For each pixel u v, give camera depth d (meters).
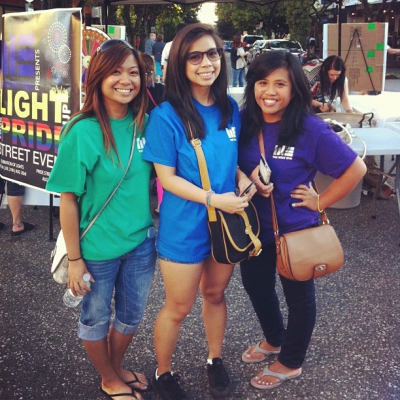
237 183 2.36
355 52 7.90
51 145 4.11
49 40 3.94
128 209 2.22
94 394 2.58
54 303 3.49
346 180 2.27
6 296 3.59
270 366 2.66
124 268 2.34
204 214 2.21
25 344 3.01
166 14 30.64
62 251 2.27
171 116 2.12
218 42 2.14
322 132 2.22
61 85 3.96
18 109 4.27
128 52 2.07
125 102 2.10
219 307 2.57
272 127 2.30
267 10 34.62
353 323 3.21
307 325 2.49
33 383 2.66
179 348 2.97
